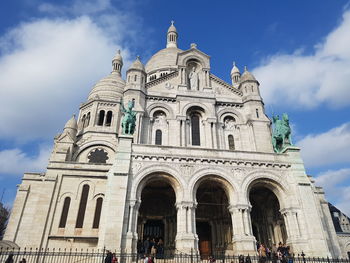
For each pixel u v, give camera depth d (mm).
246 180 27141
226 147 37375
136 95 37500
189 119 38062
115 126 48969
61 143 43750
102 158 45750
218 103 40062
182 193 25453
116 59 64250
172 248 29547
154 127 37281
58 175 37406
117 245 22016
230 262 22672
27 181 37406
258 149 36031
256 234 32281
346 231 52344
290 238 25531
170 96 39312
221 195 31844
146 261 20938
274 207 31359
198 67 43469
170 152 27500
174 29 78688
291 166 28625
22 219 34625
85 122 50438
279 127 32031
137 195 25016
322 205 35188
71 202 35875
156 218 32125
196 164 27188
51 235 33344
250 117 38562
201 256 25625
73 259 24641
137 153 26828
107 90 53938
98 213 35594
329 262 22250
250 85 41594
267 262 22812
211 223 31781
